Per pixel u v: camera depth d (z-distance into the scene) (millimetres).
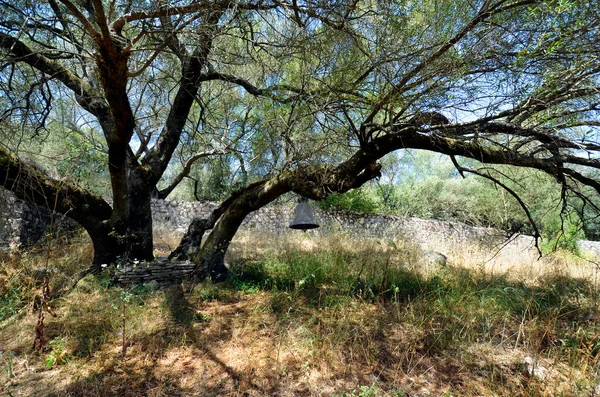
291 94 4887
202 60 5359
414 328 3908
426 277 5945
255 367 3158
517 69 3494
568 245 11141
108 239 5578
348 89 4371
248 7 3807
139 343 3508
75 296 4484
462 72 3469
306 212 5270
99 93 5773
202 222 6191
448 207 20281
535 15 3146
